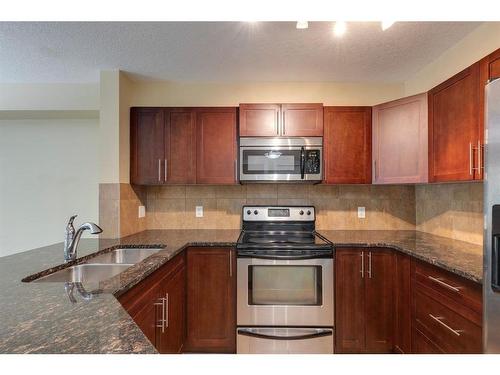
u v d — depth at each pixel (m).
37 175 3.33
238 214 2.89
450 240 2.24
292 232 2.76
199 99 2.81
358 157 2.54
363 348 2.17
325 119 2.54
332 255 2.20
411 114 2.24
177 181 2.59
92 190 3.34
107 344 0.72
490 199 1.12
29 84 2.79
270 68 2.48
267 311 2.21
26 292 1.11
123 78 2.58
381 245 2.17
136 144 2.60
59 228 3.33
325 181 2.54
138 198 2.75
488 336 1.14
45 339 0.74
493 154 1.11
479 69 1.59
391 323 2.15
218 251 2.26
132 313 1.34
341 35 1.95
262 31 1.90
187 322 2.24
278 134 2.53
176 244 2.13
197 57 2.27
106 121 2.47
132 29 1.86
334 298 2.20
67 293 1.10
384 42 2.04
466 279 1.41
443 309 1.59
